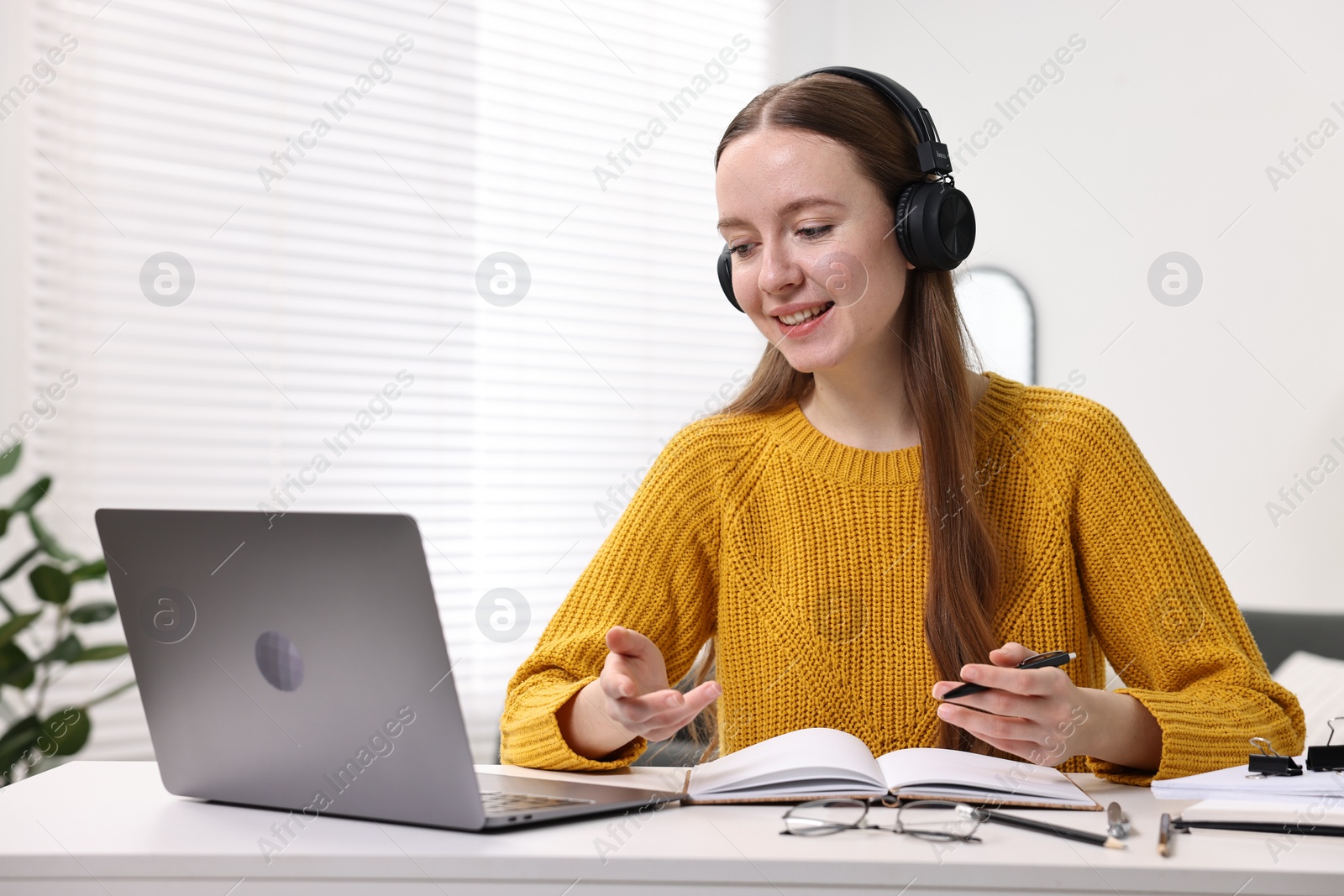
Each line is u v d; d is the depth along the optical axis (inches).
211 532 32.5
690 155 140.2
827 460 50.0
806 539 49.4
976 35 126.0
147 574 34.4
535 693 43.7
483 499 120.7
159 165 102.4
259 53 108.0
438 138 120.2
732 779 35.9
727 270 51.5
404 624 29.9
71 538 95.8
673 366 137.9
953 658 45.4
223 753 35.0
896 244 45.3
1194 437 107.3
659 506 51.3
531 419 125.0
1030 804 34.0
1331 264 99.4
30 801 37.1
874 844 29.4
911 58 132.4
